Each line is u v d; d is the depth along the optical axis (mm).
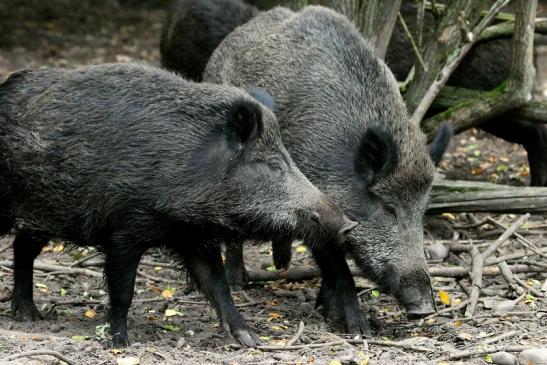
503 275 23719
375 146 20438
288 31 23172
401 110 21766
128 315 21562
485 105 30031
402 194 20625
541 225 28156
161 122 18484
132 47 56781
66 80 19297
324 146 21234
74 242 19344
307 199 18578
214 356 18094
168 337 19781
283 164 18734
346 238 19688
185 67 32438
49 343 18109
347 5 28062
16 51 53500
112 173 18297
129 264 18734
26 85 19641
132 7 69188
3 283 23641
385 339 20078
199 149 18391
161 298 22734
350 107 21547
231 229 18672
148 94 18828
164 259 26188
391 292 20562
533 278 24375
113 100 18750
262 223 18547
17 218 19641
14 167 19203
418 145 20953
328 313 21812
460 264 25688
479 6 28859
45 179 18859
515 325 20422
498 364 17875
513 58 29531
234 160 18312
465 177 34156
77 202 18641
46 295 22922
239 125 18094
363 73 22000
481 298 22734
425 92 28828
